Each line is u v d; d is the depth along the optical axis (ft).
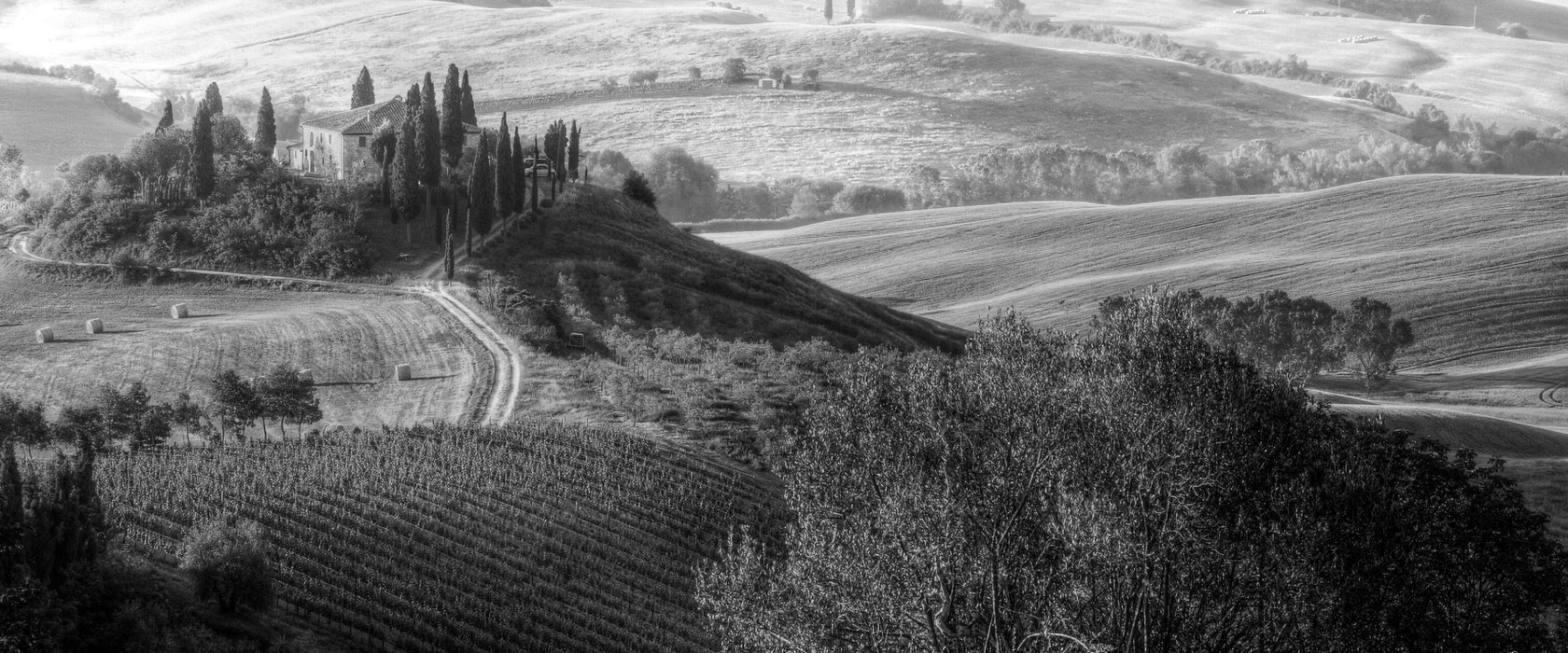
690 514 196.75
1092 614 110.52
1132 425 110.73
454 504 190.08
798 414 234.79
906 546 113.39
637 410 240.53
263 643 140.26
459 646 151.84
